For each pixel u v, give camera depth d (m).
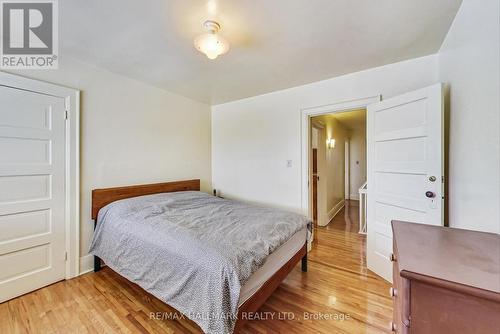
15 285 1.91
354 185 6.98
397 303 0.89
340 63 2.33
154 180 3.03
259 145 3.40
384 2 1.44
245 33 1.79
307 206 2.98
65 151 2.20
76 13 1.55
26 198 1.97
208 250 1.43
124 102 2.69
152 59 2.25
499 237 0.95
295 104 3.03
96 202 2.37
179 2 1.43
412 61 2.22
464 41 1.44
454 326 0.60
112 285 2.12
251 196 3.50
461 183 1.51
